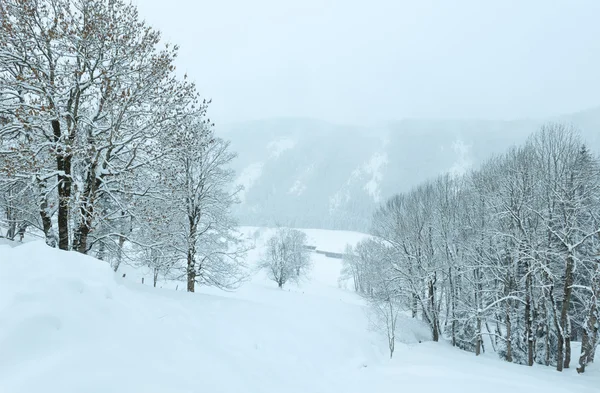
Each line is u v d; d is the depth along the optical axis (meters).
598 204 22.28
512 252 22.20
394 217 33.31
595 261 19.86
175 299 10.98
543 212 21.31
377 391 9.88
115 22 11.01
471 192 30.36
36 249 6.12
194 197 18.53
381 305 29.17
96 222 11.35
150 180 12.20
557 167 22.69
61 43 10.27
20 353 3.98
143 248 13.23
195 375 5.33
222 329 9.62
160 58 11.76
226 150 20.06
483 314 24.34
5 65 10.07
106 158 11.40
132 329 5.78
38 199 11.34
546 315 22.94
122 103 10.85
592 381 16.17
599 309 19.84
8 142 11.24
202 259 18.94
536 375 15.95
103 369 4.28
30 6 9.88
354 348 14.40
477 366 16.39
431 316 28.33
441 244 29.47
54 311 4.83
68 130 10.95
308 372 9.84
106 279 6.71
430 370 13.19
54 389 3.63
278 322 13.12
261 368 7.92
